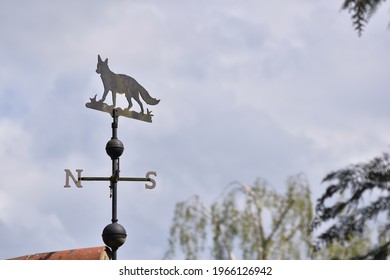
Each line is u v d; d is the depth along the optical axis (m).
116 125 10.95
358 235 11.88
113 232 10.45
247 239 27.20
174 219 27.52
